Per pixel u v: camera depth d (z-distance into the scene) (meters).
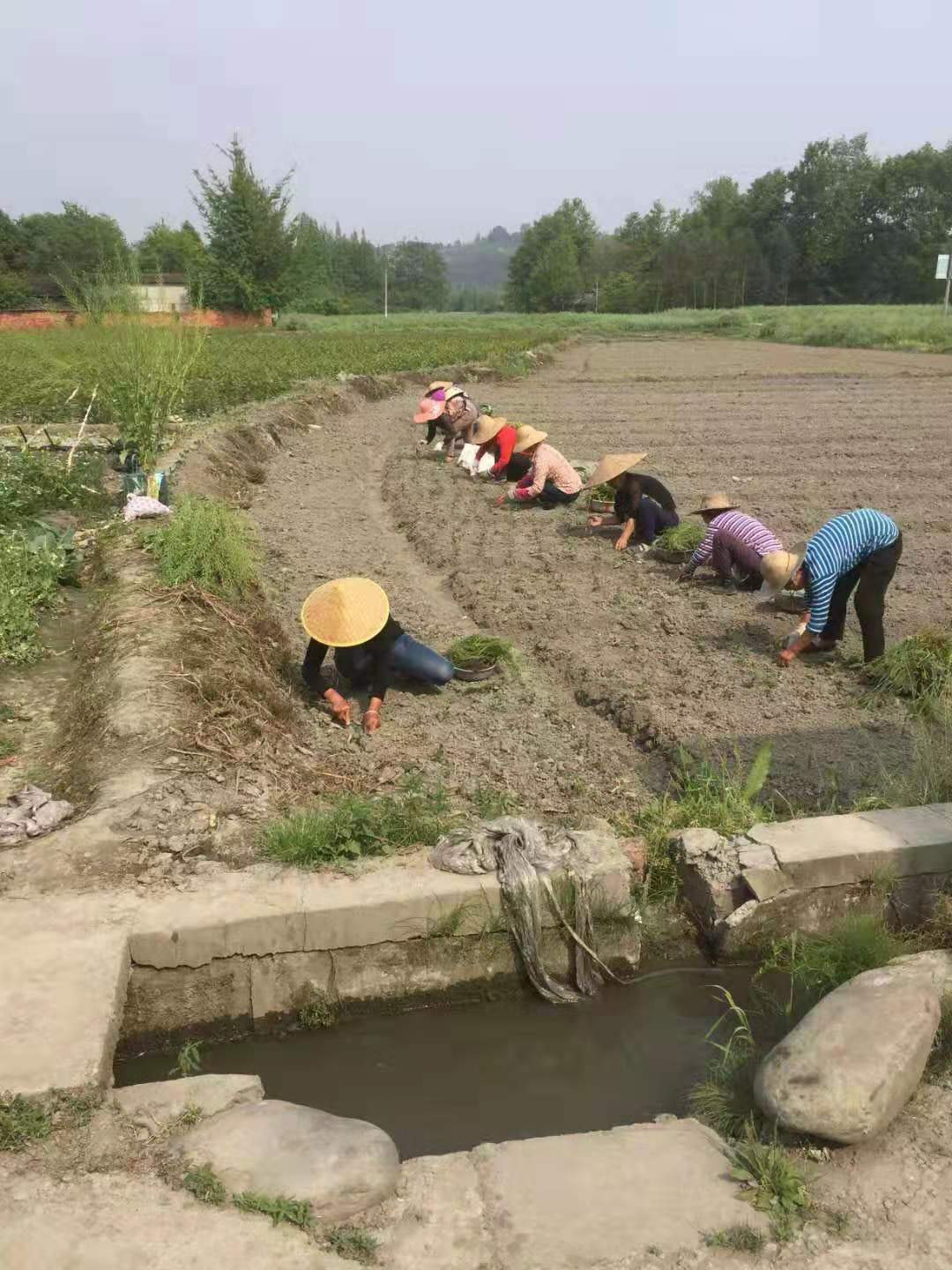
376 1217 2.86
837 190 100.62
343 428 17.86
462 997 4.27
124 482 10.81
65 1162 2.93
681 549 9.46
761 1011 4.20
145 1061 3.88
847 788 5.39
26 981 3.53
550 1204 2.91
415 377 24.59
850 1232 2.85
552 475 11.72
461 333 46.56
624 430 17.73
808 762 5.64
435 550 10.03
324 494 12.77
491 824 4.48
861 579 6.72
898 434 17.27
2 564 7.90
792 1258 2.76
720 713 6.29
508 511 11.75
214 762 5.13
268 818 4.68
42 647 7.25
